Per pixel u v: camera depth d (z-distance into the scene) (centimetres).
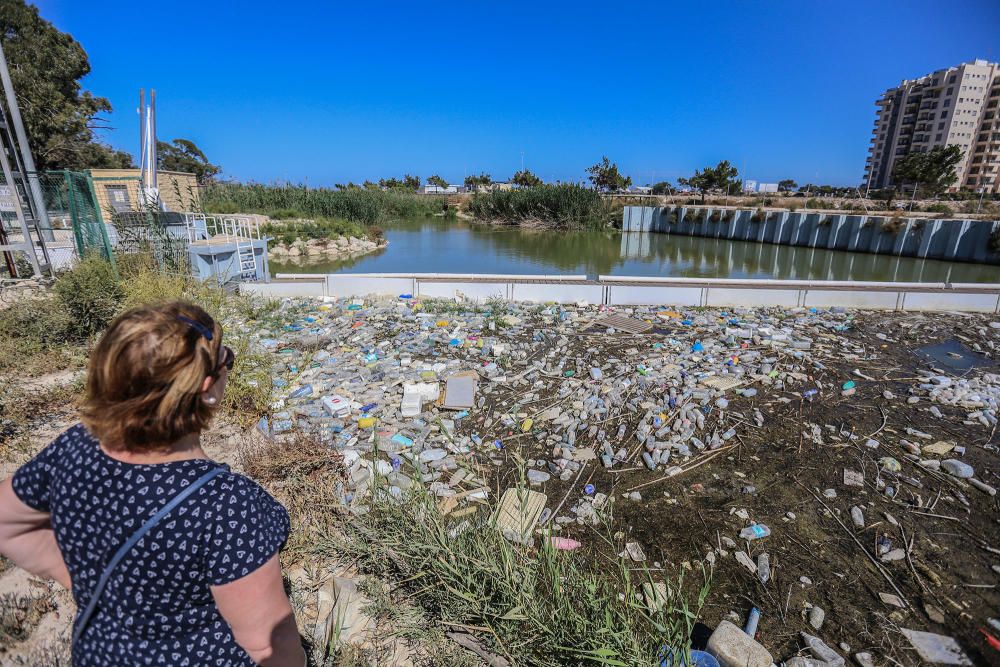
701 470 382
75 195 833
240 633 115
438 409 471
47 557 130
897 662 238
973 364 591
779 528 323
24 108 1970
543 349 627
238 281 905
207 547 107
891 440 416
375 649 229
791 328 718
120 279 716
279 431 414
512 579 238
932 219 2492
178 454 113
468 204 5084
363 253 2445
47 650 224
